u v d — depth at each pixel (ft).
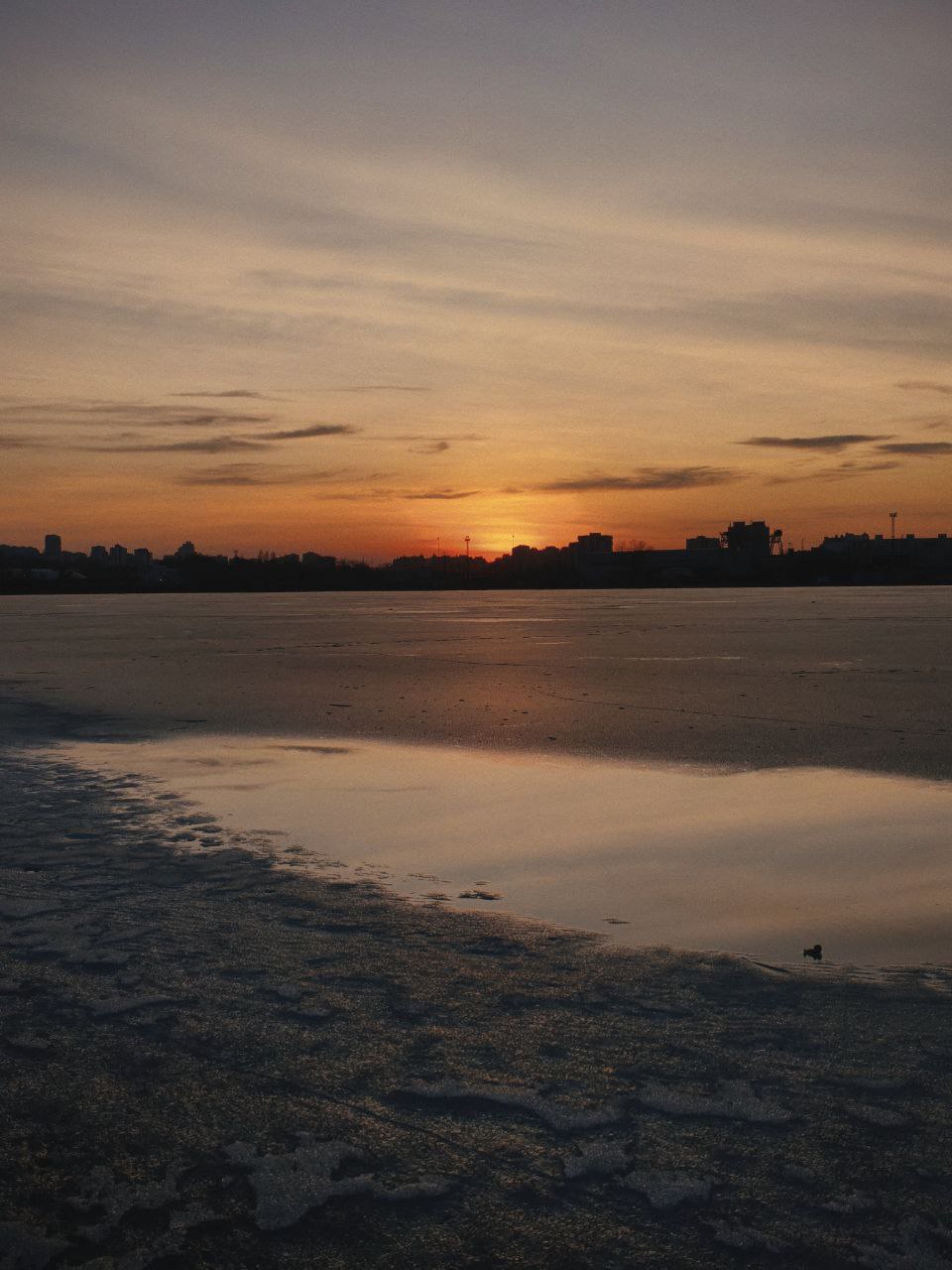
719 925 17.71
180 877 20.39
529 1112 11.55
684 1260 9.18
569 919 18.06
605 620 128.98
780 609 163.43
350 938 17.02
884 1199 9.93
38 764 32.76
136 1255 9.38
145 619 145.07
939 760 32.35
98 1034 13.55
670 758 33.17
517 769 31.63
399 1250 9.40
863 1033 13.34
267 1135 11.19
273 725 40.78
